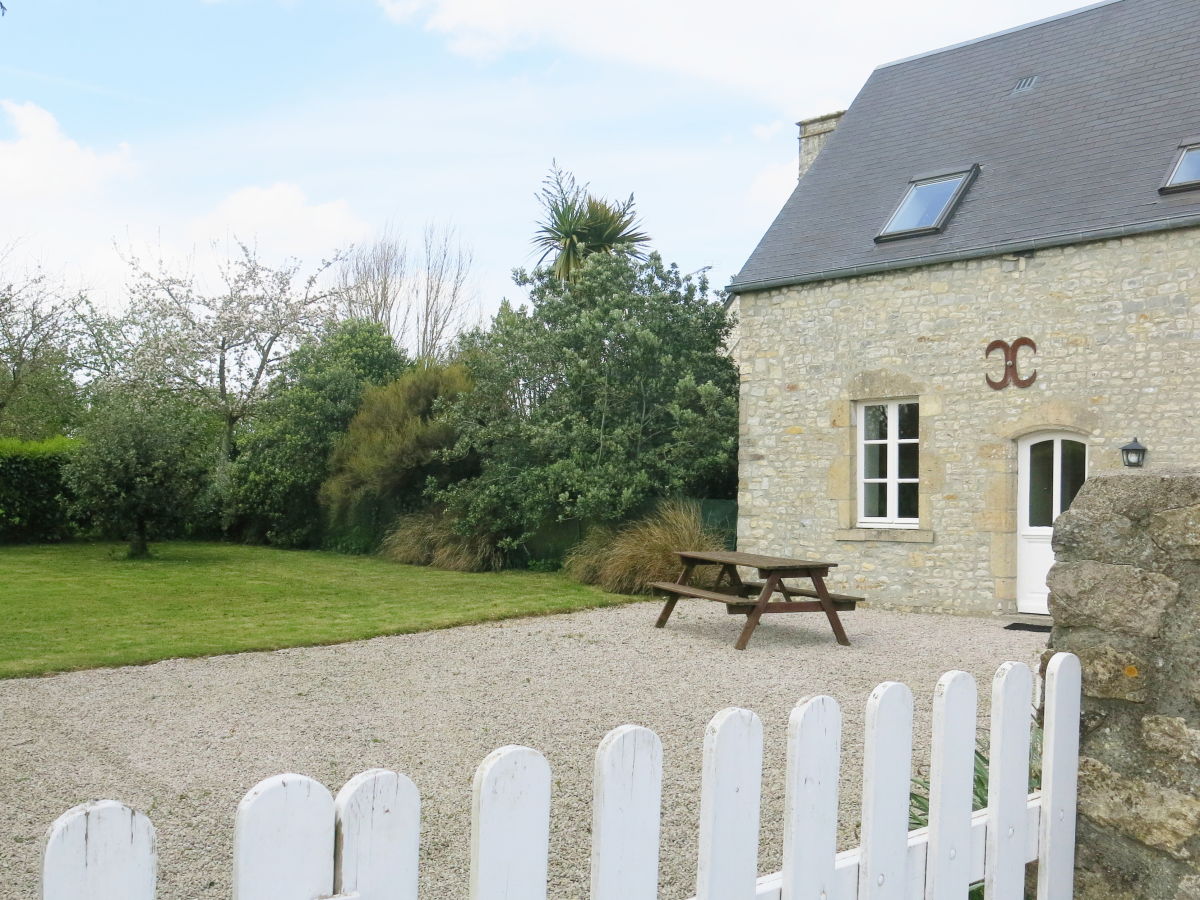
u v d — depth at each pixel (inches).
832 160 551.8
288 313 950.4
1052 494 420.2
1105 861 91.4
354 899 51.8
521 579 550.3
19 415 916.6
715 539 512.1
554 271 650.2
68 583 502.6
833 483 476.7
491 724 236.1
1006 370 424.2
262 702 256.1
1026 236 416.8
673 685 281.9
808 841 70.2
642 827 61.6
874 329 464.8
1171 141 410.9
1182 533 88.0
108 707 248.2
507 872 56.6
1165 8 481.1
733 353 649.0
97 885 44.9
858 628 395.5
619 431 560.1
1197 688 86.3
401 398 688.4
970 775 81.6
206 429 735.7
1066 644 95.1
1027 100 494.0
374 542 709.3
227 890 139.3
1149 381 387.5
